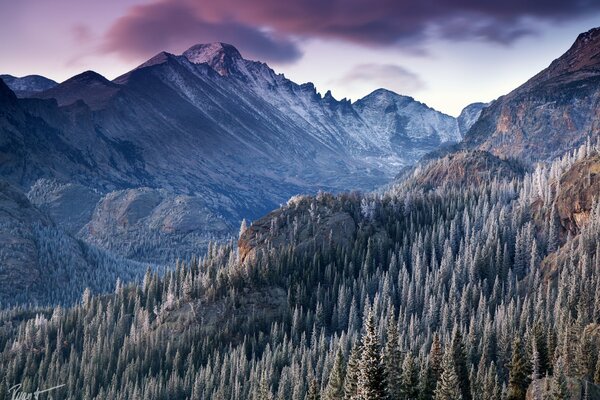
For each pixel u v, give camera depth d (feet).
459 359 465.47
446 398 402.72
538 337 480.64
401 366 455.22
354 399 361.10
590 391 408.26
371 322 357.20
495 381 451.53
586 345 449.89
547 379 416.87
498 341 576.61
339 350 443.73
